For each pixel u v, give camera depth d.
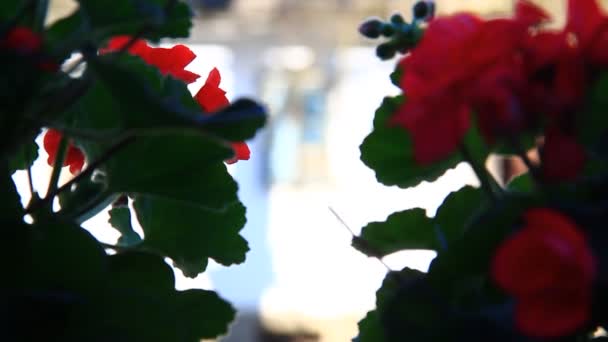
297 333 5.51
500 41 0.69
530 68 0.71
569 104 0.70
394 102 0.82
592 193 0.71
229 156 0.79
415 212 0.82
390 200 5.96
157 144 0.78
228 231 0.85
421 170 0.83
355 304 5.64
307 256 6.02
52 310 0.71
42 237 0.73
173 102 0.70
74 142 0.85
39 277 0.73
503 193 0.75
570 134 0.70
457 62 0.69
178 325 0.73
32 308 0.71
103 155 0.76
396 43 0.82
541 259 0.66
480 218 0.70
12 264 0.72
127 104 0.68
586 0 0.71
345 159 6.27
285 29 6.21
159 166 0.79
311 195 6.26
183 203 0.83
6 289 0.72
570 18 0.71
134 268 0.78
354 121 6.26
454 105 0.68
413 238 0.83
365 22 0.82
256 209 6.21
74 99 0.72
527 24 0.70
